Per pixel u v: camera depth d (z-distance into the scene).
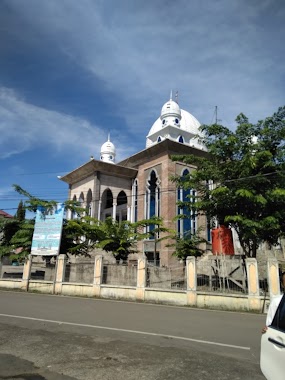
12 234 22.62
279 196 14.84
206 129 17.81
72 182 33.72
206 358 6.00
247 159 15.55
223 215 17.05
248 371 5.30
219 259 17.38
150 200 28.94
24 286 19.73
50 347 6.57
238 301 13.57
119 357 5.96
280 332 3.41
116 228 21.52
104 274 17.84
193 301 14.48
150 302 15.52
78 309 12.29
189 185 17.48
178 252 20.61
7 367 5.34
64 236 21.06
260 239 17.11
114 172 30.42
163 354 6.22
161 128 35.91
